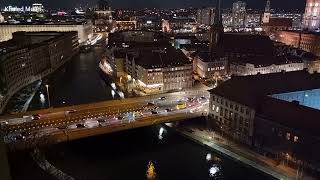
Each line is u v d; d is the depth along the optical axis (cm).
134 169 9844
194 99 15038
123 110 13238
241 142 11038
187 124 12769
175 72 17050
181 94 15938
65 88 19025
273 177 8931
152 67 16562
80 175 9425
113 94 17712
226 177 9369
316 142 8606
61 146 11062
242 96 11038
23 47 19838
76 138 10325
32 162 9225
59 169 9656
